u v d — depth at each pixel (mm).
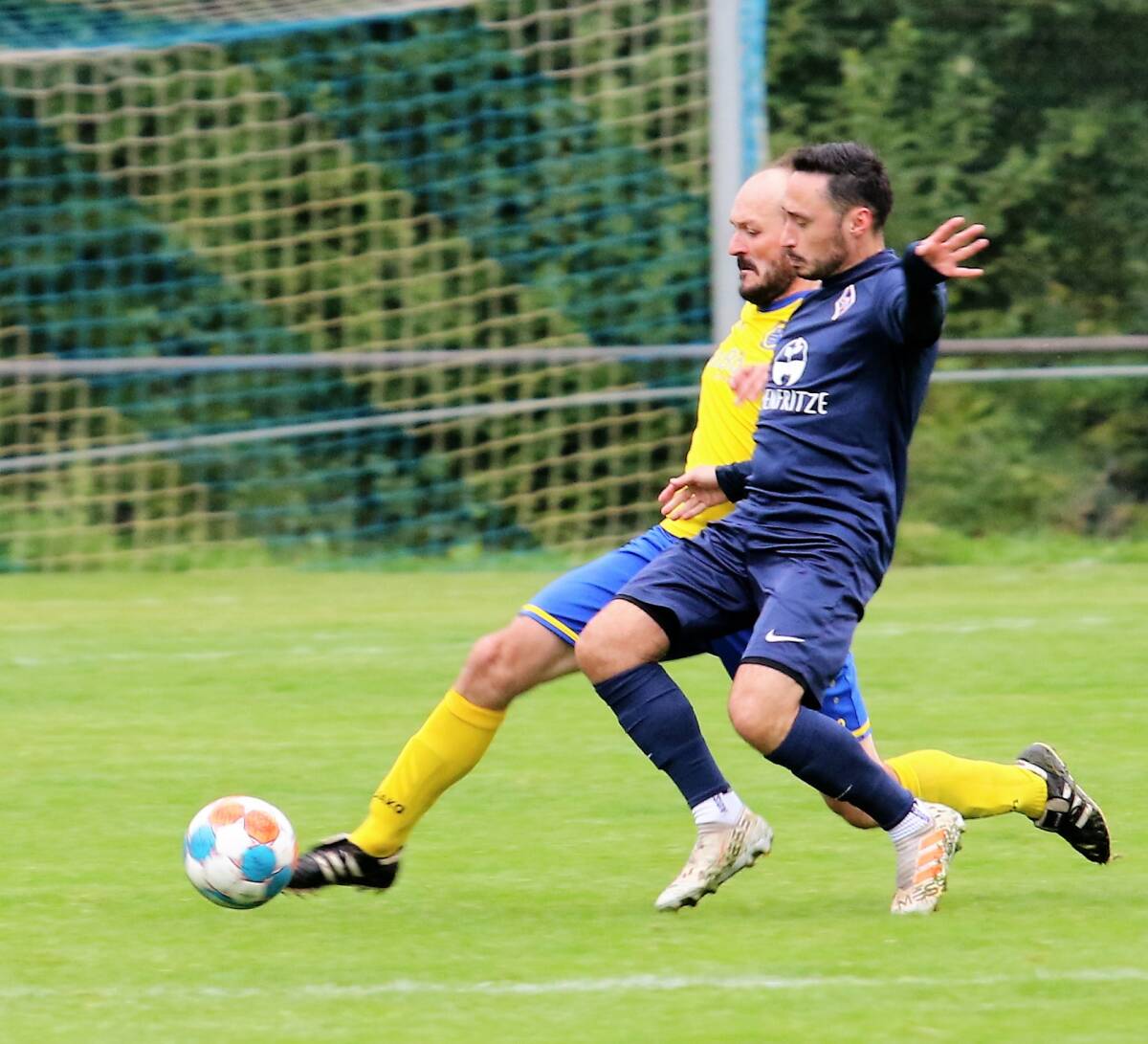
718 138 36875
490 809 20922
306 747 24125
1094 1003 13656
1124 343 38344
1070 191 53406
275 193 48656
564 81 47469
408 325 48406
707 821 16453
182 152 48406
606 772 22625
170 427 49031
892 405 16094
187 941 15883
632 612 16500
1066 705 25766
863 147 16203
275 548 47719
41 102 47656
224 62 47938
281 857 16250
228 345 49094
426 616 33531
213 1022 13555
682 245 47281
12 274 48938
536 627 16891
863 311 15906
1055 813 17656
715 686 27984
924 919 16125
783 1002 13766
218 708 26453
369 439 48688
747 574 16531
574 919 16469
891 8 52281
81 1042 13133
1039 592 35406
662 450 47938
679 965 14828
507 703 16969
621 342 48000
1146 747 23406
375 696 27172
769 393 16453
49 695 27359
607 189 47500
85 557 46250
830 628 15859
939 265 15250
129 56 47594
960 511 49406
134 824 20359
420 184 48219
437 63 47812
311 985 14469
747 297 17703
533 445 48281
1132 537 49781
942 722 24828
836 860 18625
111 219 48750
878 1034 13008
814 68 52594
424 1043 13000
